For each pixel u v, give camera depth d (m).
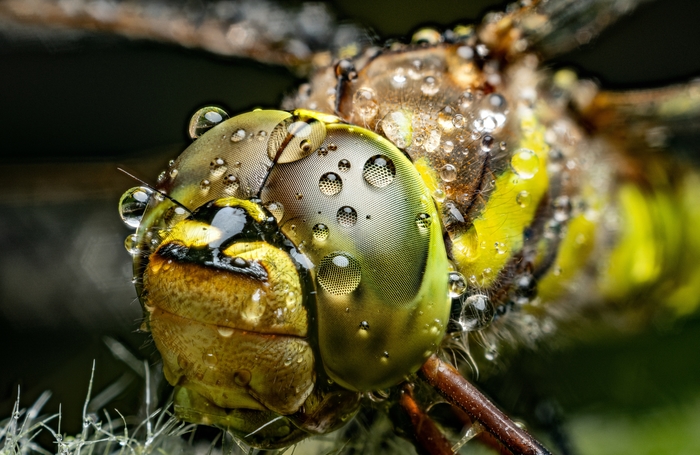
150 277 0.05
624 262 0.07
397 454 0.06
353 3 0.11
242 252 0.05
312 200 0.05
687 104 0.07
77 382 0.07
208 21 0.07
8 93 0.11
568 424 0.08
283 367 0.05
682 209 0.08
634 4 0.07
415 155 0.05
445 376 0.06
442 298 0.05
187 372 0.05
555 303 0.07
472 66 0.06
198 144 0.05
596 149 0.07
